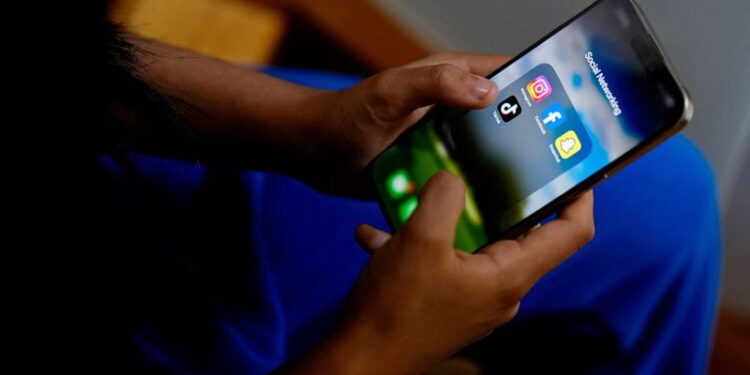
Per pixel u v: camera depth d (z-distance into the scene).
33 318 0.35
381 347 0.42
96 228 0.36
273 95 0.56
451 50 0.97
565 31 0.50
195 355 0.54
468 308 0.43
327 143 0.55
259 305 0.61
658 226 0.67
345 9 0.98
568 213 0.49
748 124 0.81
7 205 0.32
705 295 0.69
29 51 0.30
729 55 0.77
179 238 0.59
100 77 0.34
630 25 0.48
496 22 0.91
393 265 0.42
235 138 0.57
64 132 0.32
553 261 0.47
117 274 0.39
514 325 0.69
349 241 0.67
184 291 0.47
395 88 0.49
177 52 0.58
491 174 0.51
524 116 0.51
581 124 0.50
